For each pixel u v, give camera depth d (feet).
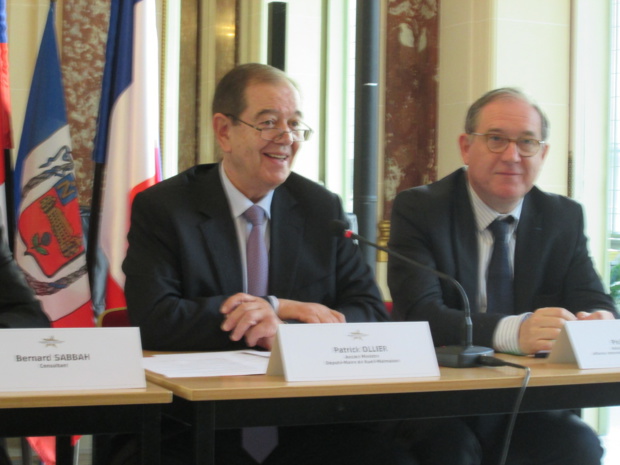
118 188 12.17
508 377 5.98
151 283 8.11
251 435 7.34
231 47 19.08
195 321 7.79
